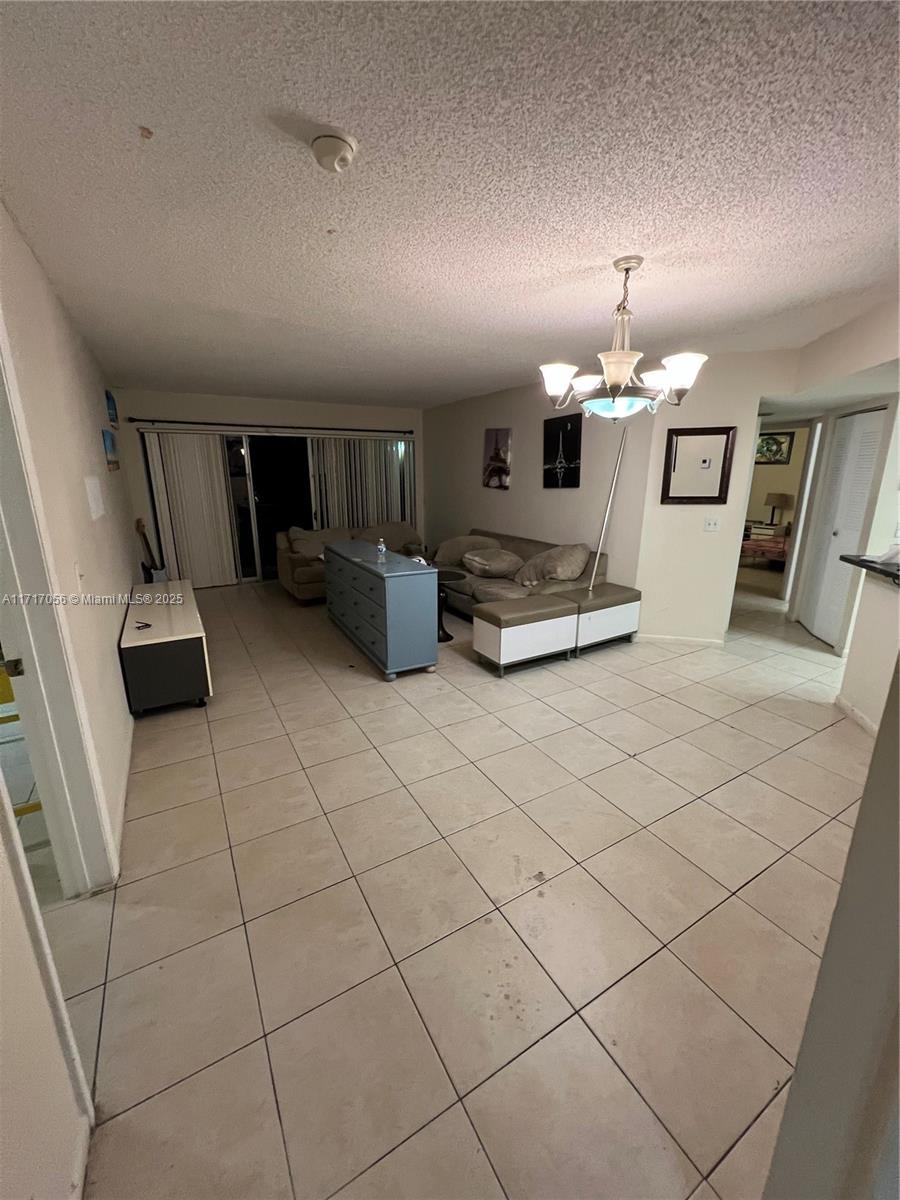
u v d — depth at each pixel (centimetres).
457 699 314
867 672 278
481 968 144
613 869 180
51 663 152
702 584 398
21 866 92
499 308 263
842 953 75
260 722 287
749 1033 128
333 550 438
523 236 183
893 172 143
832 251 194
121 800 211
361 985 140
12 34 95
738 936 154
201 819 206
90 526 233
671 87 111
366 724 284
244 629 459
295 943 152
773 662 372
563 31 97
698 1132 109
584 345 338
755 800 217
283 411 606
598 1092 116
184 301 250
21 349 159
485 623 353
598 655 388
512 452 523
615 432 410
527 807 213
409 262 205
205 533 598
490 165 141
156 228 176
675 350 352
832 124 123
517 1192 100
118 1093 115
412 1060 122
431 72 108
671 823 203
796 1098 85
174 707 306
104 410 385
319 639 431
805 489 478
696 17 94
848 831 199
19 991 85
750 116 120
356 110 119
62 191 152
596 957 147
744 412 360
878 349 255
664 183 150
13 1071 81
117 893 169
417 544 617
